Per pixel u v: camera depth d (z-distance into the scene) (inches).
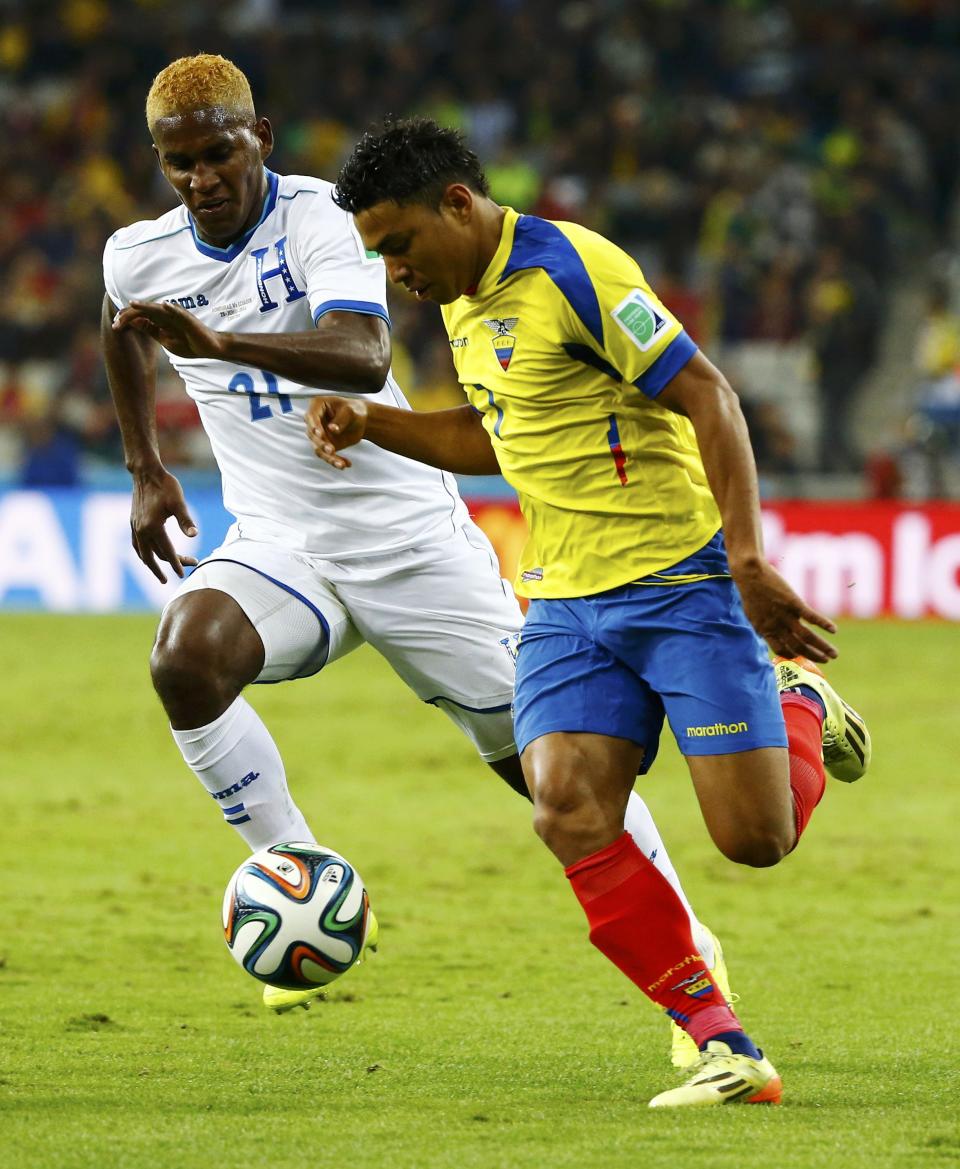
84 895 940.0
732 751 542.3
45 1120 501.4
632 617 551.2
